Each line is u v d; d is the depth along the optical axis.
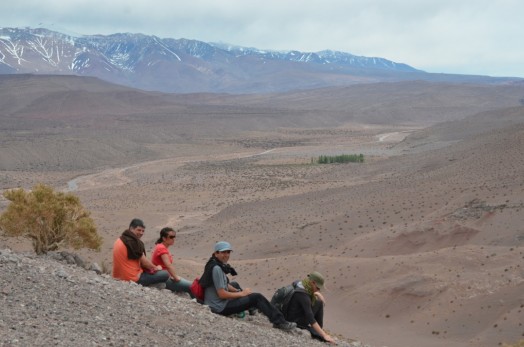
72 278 12.10
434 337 40.66
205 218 107.19
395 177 116.12
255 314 14.05
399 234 64.88
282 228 82.25
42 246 22.84
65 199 23.56
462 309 42.88
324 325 44.53
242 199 129.88
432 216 70.12
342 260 57.09
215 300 12.82
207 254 74.81
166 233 14.76
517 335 36.69
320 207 91.19
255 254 73.50
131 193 144.38
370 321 45.94
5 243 35.88
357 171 150.88
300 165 184.25
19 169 189.75
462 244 60.16
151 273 14.20
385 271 52.06
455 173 93.50
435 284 46.62
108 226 96.00
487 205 66.62
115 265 13.99
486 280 45.28
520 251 49.97
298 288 13.15
